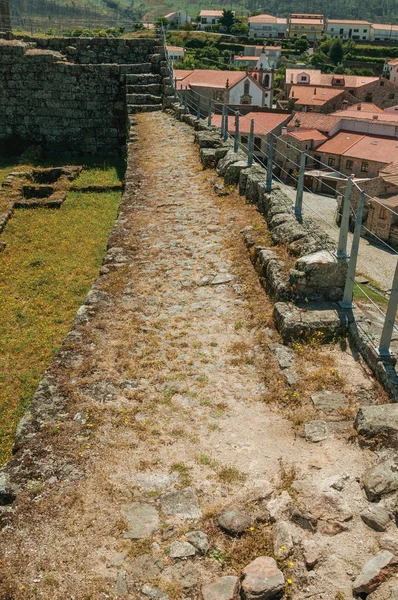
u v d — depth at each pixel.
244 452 5.23
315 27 153.62
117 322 7.56
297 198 9.32
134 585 3.94
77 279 12.07
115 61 24.55
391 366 5.99
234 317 7.65
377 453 4.99
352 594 3.81
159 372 6.50
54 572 4.02
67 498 4.65
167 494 4.72
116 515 4.52
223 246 9.77
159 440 5.40
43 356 9.34
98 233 14.72
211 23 158.00
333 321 6.85
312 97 77.06
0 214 15.59
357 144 52.56
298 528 4.32
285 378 6.22
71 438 5.36
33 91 22.92
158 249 9.83
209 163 14.28
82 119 23.39
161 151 16.39
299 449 5.21
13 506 4.59
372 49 129.75
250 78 70.06
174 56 101.75
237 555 4.16
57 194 17.50
